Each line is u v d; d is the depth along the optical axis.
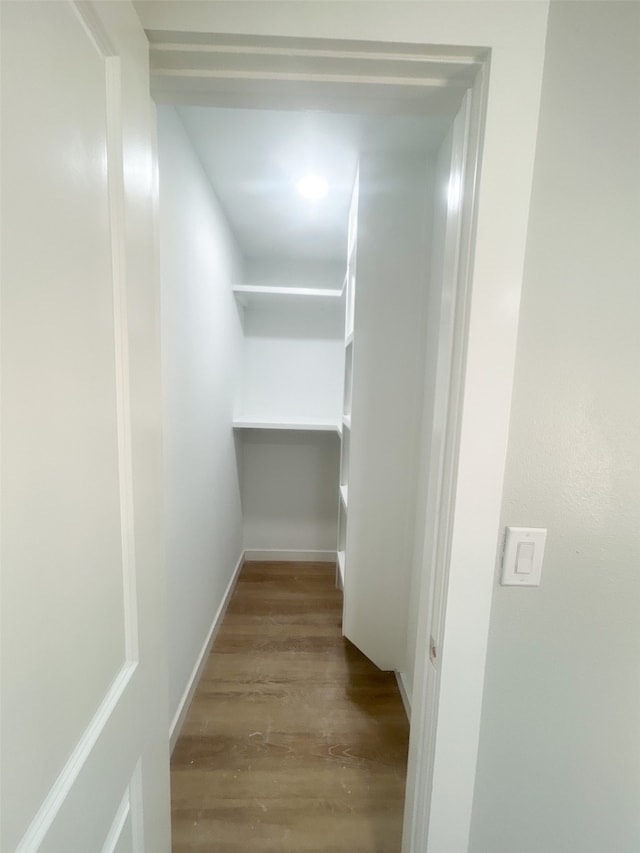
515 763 0.75
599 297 0.64
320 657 1.90
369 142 1.42
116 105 0.54
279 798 1.26
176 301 1.37
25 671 0.39
